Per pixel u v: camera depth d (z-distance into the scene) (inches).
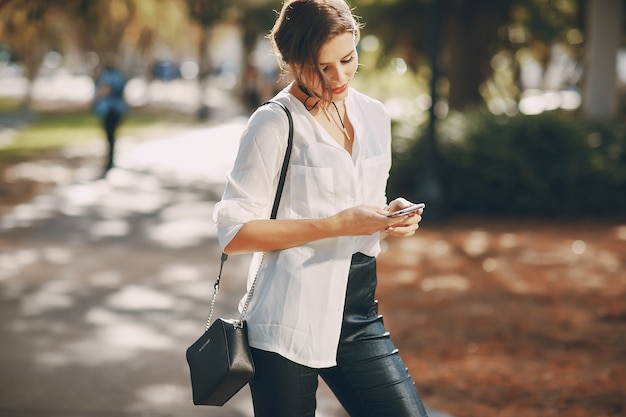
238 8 1616.6
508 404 231.9
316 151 120.5
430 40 536.1
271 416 123.9
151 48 2237.9
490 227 532.4
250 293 124.8
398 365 126.5
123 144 1085.8
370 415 125.6
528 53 989.2
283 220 119.2
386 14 871.1
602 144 577.9
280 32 118.2
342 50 116.3
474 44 793.6
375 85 1040.2
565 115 644.1
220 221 120.9
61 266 400.2
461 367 264.8
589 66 706.2
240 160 120.5
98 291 354.0
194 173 804.6
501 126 576.7
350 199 122.5
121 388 238.7
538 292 367.6
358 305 125.7
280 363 122.0
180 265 409.7
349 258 123.0
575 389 243.3
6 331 292.8
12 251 432.5
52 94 2461.9
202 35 1574.8
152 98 2317.9
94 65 1840.6
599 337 298.5
